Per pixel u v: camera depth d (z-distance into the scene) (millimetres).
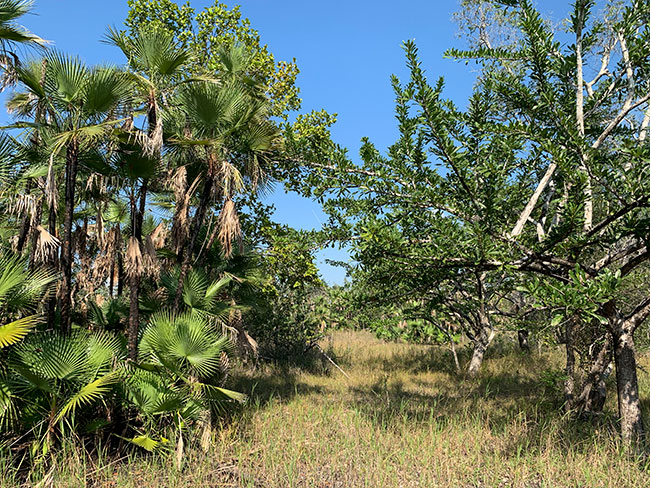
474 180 5590
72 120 6004
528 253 5441
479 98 6203
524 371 11961
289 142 6703
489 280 9383
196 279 7176
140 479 5148
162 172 7188
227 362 7258
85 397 5148
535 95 6055
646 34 5602
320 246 6156
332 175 6270
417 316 10789
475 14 9711
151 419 5922
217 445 6129
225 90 6945
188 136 7039
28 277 5461
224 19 11148
